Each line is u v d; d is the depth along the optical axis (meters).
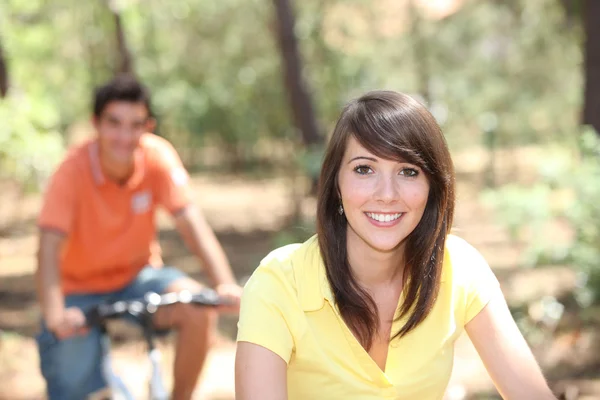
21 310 9.87
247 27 21.56
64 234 4.41
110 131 4.44
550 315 7.92
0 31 13.28
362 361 2.64
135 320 4.19
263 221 15.41
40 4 17.30
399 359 2.70
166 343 7.96
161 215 17.53
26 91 15.20
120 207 4.56
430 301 2.68
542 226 10.22
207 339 4.37
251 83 21.30
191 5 21.33
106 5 17.66
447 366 2.75
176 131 23.81
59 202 4.43
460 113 25.00
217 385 7.21
